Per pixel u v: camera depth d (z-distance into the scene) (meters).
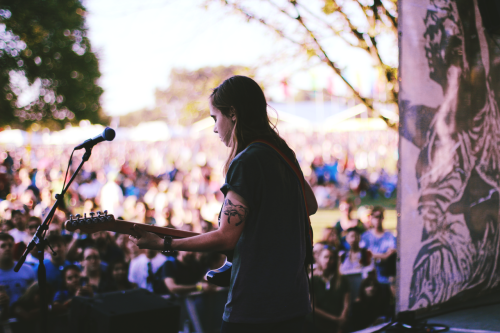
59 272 4.33
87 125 23.62
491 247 3.00
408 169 2.65
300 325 1.44
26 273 4.25
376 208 5.68
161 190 13.37
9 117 15.80
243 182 1.36
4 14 13.74
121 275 4.69
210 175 14.82
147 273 4.83
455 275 2.84
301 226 1.47
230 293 1.40
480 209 2.95
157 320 2.90
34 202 11.23
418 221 2.69
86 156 2.13
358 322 4.46
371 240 5.56
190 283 4.70
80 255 4.93
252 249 1.37
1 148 23.77
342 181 17.77
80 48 16.70
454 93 2.83
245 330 1.37
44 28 14.70
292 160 1.52
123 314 2.79
